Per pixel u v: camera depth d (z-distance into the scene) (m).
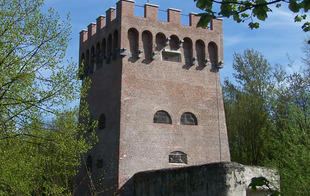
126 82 32.59
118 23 33.59
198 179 23.62
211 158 34.19
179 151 33.16
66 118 21.66
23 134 20.09
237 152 47.03
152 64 33.91
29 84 19.39
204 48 36.09
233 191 21.91
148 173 28.52
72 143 21.97
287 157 25.91
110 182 31.36
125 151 31.12
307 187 23.45
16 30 19.47
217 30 36.91
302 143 27.06
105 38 35.62
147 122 32.53
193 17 36.09
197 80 35.44
